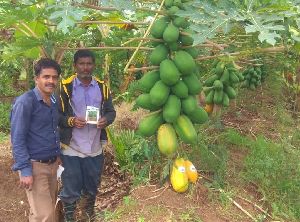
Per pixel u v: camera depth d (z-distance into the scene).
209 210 2.20
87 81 2.22
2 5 2.02
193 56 2.04
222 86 2.83
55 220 2.36
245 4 1.85
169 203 2.18
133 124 3.45
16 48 2.14
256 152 2.87
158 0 2.07
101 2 1.69
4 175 2.86
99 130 2.29
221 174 2.47
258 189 2.47
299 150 3.07
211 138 2.93
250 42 2.33
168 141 2.06
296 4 1.92
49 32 2.16
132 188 2.41
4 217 2.53
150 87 2.04
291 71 4.30
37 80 1.94
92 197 2.38
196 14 1.75
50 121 2.00
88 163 2.28
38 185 2.02
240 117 3.75
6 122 4.12
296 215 2.36
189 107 2.03
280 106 4.06
